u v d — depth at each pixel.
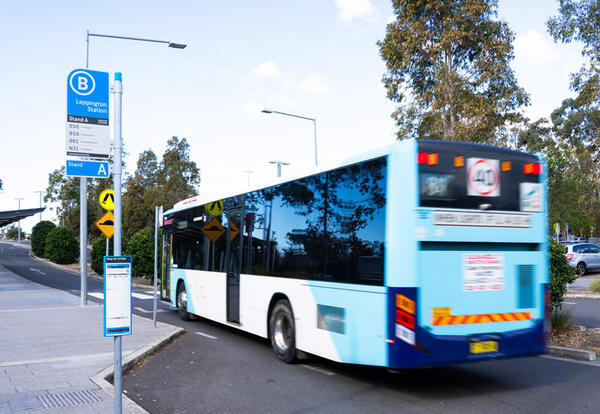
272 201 8.86
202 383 7.08
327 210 7.19
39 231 60.28
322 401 6.18
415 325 5.79
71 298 19.27
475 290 6.19
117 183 4.74
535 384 6.86
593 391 6.44
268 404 6.08
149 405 6.08
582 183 24.06
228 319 10.47
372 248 6.22
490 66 21.20
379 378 7.29
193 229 12.90
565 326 10.25
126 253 28.94
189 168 59.12
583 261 27.83
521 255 6.57
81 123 5.60
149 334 10.59
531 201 6.67
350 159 6.77
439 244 6.04
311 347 7.39
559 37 19.33
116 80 4.99
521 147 53.38
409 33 22.06
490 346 6.16
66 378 6.95
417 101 22.81
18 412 5.47
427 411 5.73
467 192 6.23
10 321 12.59
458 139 20.70
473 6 21.05
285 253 8.30
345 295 6.63
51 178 67.62
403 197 5.95
